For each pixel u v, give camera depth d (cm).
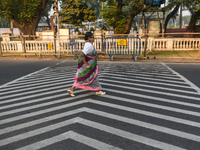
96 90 459
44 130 291
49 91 501
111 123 311
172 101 412
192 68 841
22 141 261
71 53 1405
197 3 1457
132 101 414
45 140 262
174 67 876
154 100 419
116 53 1141
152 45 1366
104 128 294
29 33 1992
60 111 364
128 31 1634
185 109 366
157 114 345
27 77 689
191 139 260
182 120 319
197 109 366
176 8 2112
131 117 333
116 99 429
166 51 1520
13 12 1903
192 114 343
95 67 445
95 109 372
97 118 330
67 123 313
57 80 630
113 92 482
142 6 1515
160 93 470
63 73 754
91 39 438
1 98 450
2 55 1430
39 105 399
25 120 327
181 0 1506
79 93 479
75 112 358
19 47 1571
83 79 442
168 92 477
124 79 624
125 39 1118
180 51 1491
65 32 1931
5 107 390
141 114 346
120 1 1546
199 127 294
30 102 418
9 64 1049
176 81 591
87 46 423
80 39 1262
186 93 467
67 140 262
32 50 1559
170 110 362
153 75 687
